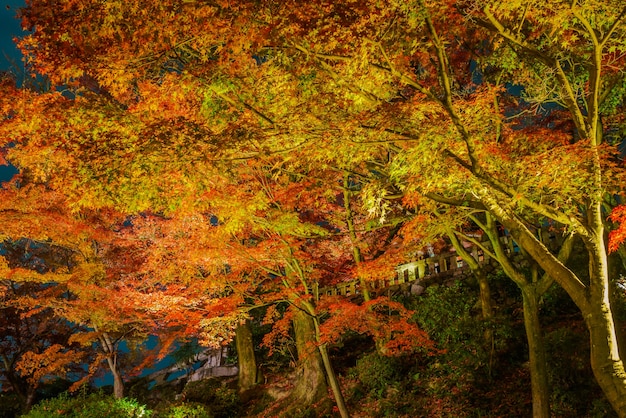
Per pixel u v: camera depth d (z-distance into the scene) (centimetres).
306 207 1535
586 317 715
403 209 1574
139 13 651
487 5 736
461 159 751
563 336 1258
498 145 899
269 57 781
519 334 1425
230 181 1050
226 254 1298
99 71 713
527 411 1194
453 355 1403
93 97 772
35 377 1850
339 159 808
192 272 1405
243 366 2089
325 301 1411
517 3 702
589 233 730
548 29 859
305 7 637
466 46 1154
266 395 1938
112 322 1712
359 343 2028
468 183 761
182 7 651
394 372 1590
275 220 1203
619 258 1362
